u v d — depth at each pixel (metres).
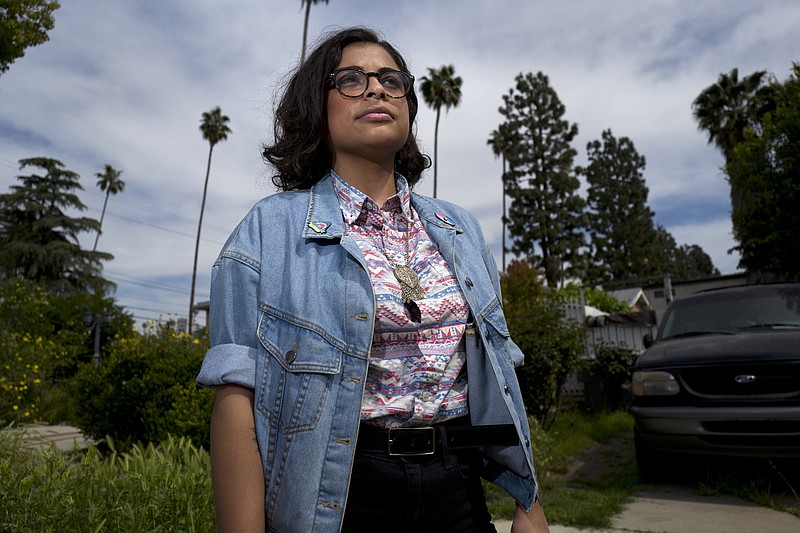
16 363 10.07
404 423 1.25
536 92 47.06
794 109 10.70
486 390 1.36
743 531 3.79
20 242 40.09
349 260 1.31
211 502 2.88
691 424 4.69
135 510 2.76
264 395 1.21
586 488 5.29
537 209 44.91
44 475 3.06
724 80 23.53
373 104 1.46
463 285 1.41
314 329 1.23
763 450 4.44
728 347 4.93
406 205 1.53
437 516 1.25
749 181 11.55
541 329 8.72
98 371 7.04
